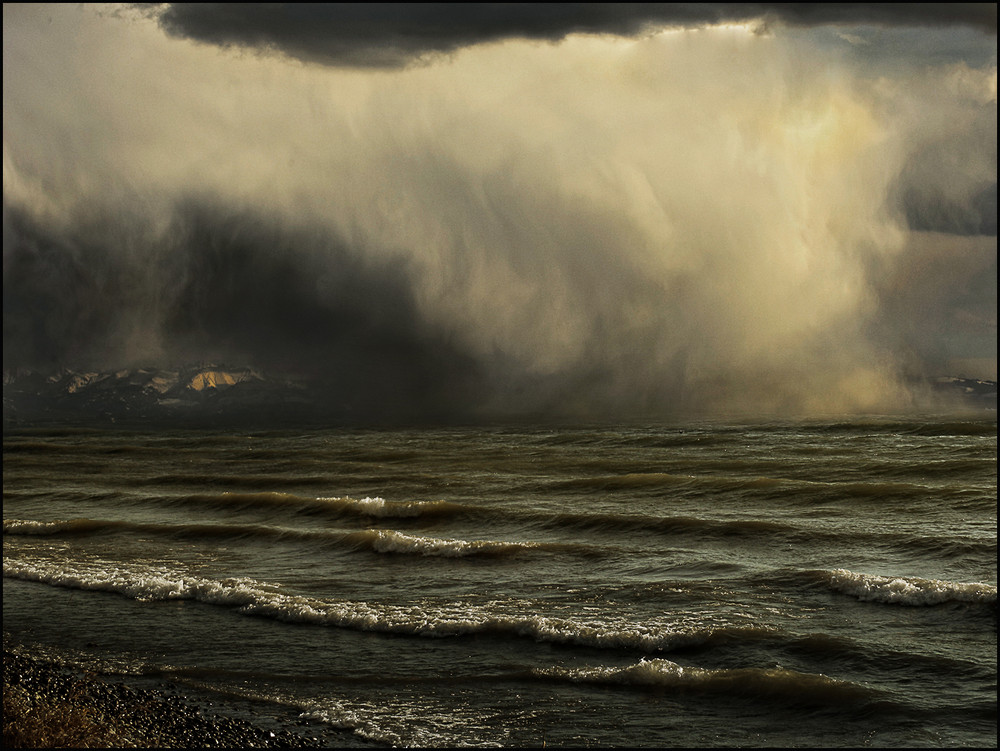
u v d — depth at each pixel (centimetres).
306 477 4034
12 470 4803
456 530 2619
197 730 1125
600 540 2350
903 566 1966
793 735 1105
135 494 3462
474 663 1405
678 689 1266
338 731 1156
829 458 4438
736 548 2183
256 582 1950
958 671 1276
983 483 3428
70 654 1500
